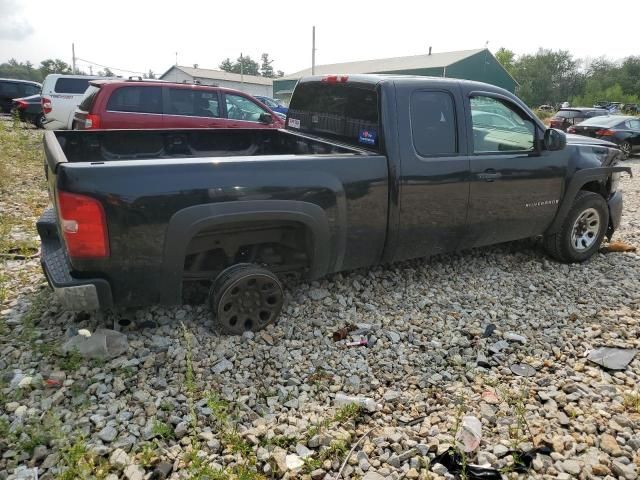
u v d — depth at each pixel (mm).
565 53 82875
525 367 3641
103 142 4824
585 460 2768
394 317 4238
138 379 3258
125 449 2695
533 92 80500
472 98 4648
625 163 15812
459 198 4559
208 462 2500
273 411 3080
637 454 2824
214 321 3850
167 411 2979
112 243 3225
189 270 3848
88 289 3217
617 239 6613
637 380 3539
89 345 3406
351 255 4191
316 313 4203
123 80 8891
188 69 56469
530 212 5098
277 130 5621
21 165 10133
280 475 2600
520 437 2918
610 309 4590
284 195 3689
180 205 3354
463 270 5238
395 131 4211
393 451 2807
